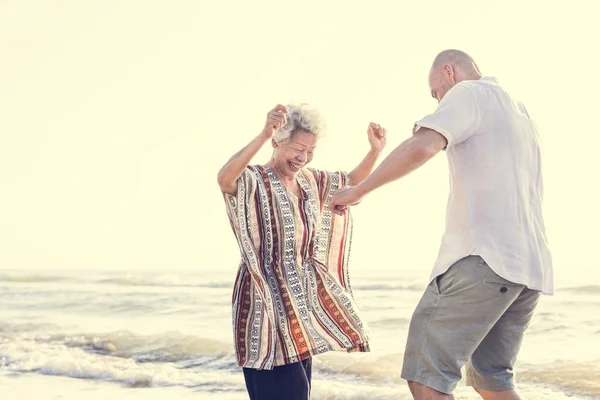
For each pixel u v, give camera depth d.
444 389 3.19
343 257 3.77
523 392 6.21
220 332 9.88
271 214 3.57
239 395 6.19
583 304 11.85
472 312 3.16
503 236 3.14
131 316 13.61
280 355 3.48
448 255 3.21
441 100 3.40
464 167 3.19
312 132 3.59
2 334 10.94
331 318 3.62
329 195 3.77
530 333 9.47
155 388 6.67
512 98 3.29
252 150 3.46
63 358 8.09
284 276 3.57
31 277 24.91
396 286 17.31
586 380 6.47
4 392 6.65
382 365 7.11
